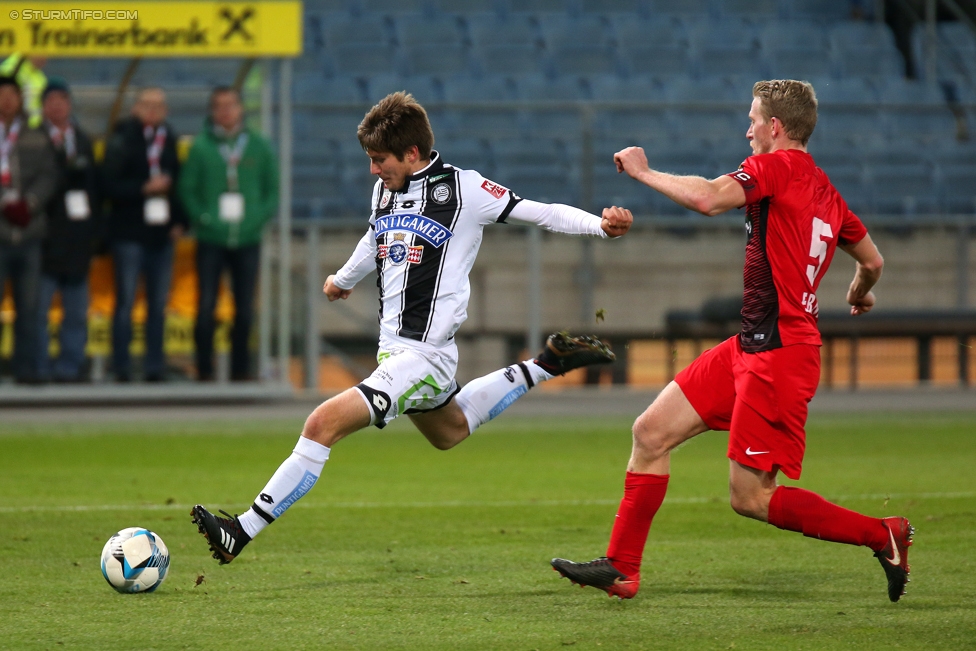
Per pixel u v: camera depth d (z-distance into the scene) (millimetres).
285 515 24859
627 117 69188
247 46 45062
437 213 17891
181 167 45875
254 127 47281
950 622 15922
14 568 19344
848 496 27500
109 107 46938
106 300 46219
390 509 25656
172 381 46812
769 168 16344
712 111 69812
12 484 28609
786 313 16406
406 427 42562
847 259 56875
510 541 22125
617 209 17125
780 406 16375
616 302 55562
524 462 33500
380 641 14859
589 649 14531
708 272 56156
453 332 18125
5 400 49094
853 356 54531
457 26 76625
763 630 15484
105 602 16969
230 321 47156
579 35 77250
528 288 54281
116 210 44656
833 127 70750
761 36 79062
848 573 19281
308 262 52031
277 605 16859
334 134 65438
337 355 53844
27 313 44375
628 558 17031
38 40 43781
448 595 17578
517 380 19391
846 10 82750
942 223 57219
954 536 22500
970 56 80500
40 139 43344
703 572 19359
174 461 32719
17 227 43344
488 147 64688
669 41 77875
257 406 47469
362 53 73188
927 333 54531
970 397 51938
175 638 14945
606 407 48375
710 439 39438
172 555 20578
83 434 38688
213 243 45344
